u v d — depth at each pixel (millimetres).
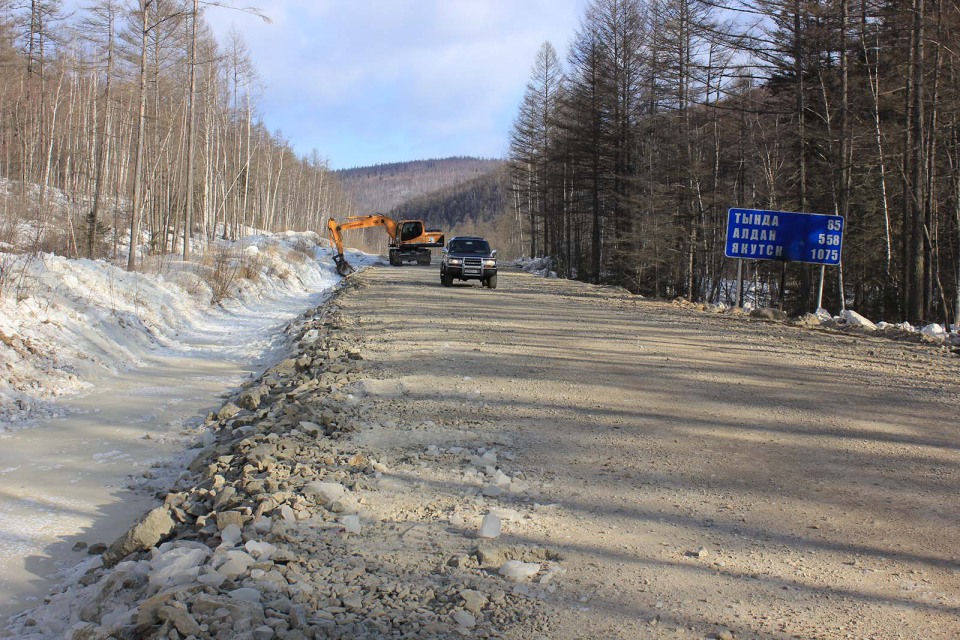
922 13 20547
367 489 5109
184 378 10984
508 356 10891
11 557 4578
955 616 3389
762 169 33594
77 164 42094
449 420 7090
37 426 7875
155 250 31109
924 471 5777
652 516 4723
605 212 47094
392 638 2973
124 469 6539
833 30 23891
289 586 3410
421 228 46281
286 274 29969
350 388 8500
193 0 23953
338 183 143625
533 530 4414
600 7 42875
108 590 3594
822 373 10008
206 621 2936
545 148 57188
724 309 18922
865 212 29766
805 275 24297
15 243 17797
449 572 3732
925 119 24500
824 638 3148
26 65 37031
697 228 34344
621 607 3408
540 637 3082
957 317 23375
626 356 11125
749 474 5656
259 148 70188
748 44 24891
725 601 3508
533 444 6375
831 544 4301
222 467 5730
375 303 19203
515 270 51031
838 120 27188
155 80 26328
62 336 10711
